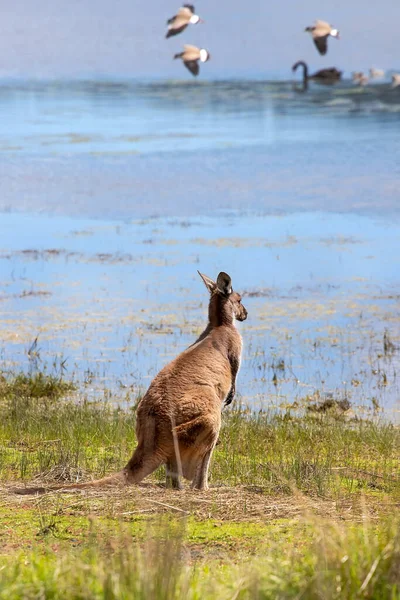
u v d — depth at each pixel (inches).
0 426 1785.2
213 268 3307.1
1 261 3442.4
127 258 3469.5
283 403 2144.4
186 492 1291.8
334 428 1866.4
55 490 1278.3
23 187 4899.1
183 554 1000.9
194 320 2748.5
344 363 2415.1
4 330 2647.6
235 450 1641.2
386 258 3449.8
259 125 7062.0
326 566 835.4
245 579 840.3
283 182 4945.9
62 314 2805.1
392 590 794.2
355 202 4468.5
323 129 6737.2
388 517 1029.8
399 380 2297.0
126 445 1647.4
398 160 5477.4
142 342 2559.1
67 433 1715.1
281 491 1318.9
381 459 1644.9
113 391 2198.6
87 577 842.2
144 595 783.1
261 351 2504.9
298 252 3543.3
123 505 1200.8
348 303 2908.5
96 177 5113.2
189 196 4650.6
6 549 1040.8
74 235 3885.3
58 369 2356.1
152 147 6058.1
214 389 1376.7
